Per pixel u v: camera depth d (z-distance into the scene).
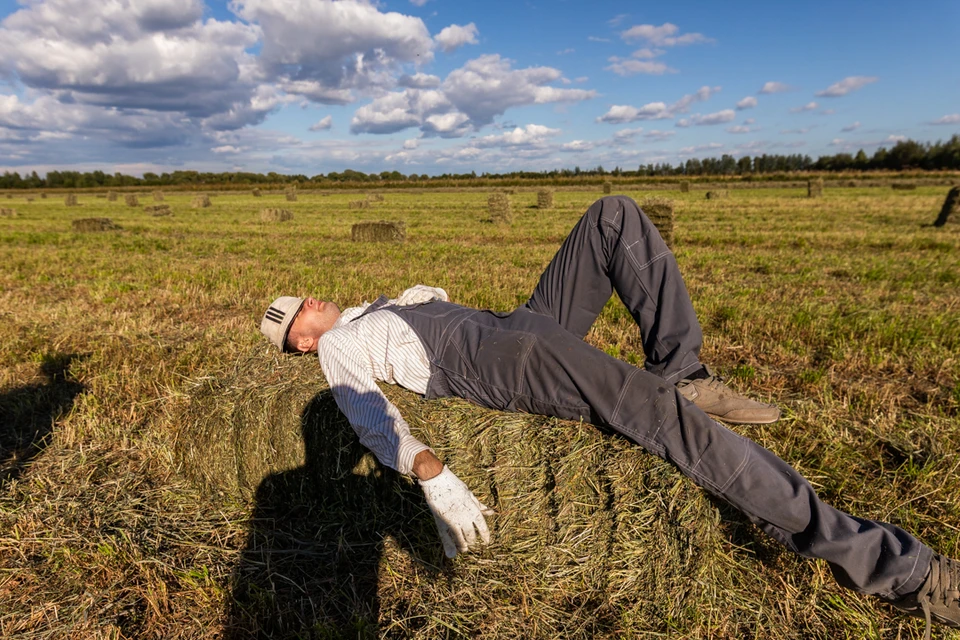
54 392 3.88
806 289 7.00
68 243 13.85
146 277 8.55
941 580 1.73
